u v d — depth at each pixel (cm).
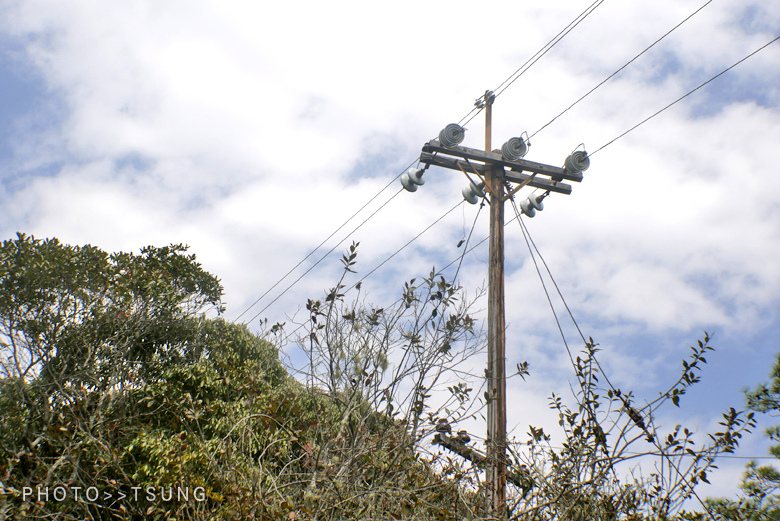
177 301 1645
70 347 1371
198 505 696
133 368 1435
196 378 1330
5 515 705
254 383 802
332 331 774
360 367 746
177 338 1530
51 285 1442
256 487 659
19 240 1481
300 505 632
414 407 727
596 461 654
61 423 836
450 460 732
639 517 631
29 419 1098
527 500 695
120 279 1541
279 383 919
